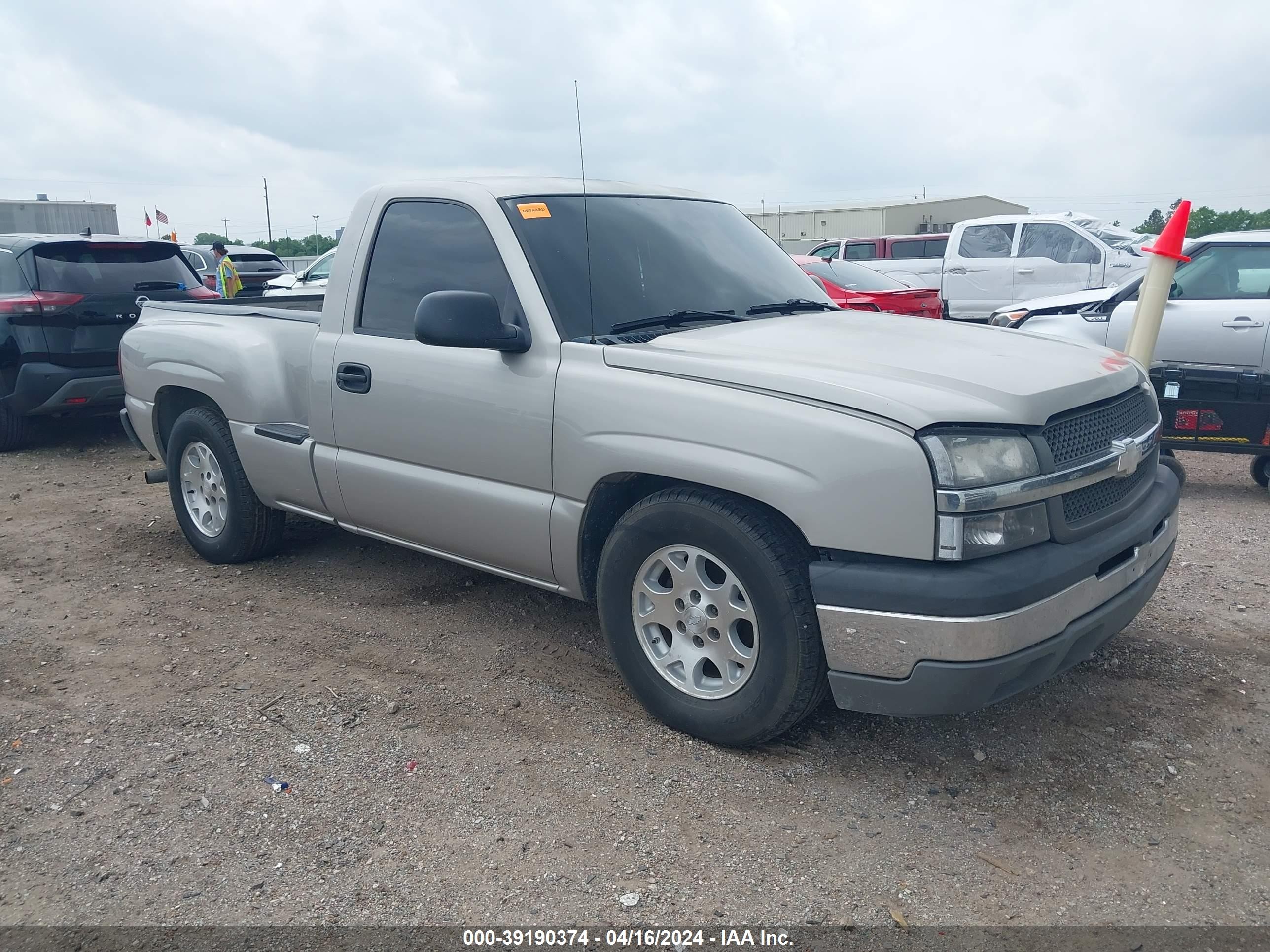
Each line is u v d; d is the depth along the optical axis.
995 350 3.46
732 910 2.58
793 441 2.93
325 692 3.82
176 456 5.34
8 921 2.58
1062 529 2.96
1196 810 3.00
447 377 3.85
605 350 3.43
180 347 5.19
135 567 5.36
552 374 3.53
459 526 3.96
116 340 8.41
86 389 8.24
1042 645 2.88
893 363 3.15
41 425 9.77
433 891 2.67
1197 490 7.01
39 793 3.16
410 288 4.11
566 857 2.80
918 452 2.77
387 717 3.62
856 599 2.86
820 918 2.54
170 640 4.36
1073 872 2.71
